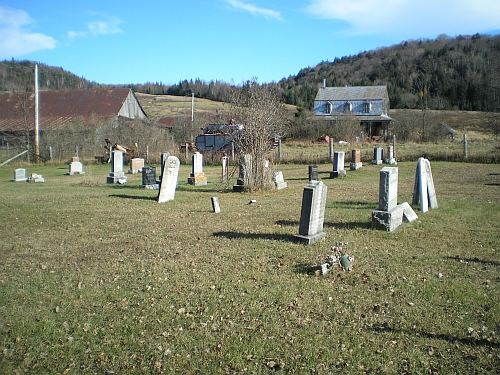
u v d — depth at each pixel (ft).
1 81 270.67
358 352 14.33
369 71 394.93
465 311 17.03
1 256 26.76
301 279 20.84
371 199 45.47
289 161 102.01
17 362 14.42
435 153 91.97
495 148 95.71
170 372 13.62
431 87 295.69
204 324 16.55
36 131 128.36
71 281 21.85
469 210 36.88
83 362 14.38
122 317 17.44
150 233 31.86
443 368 13.33
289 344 14.99
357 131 164.35
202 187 62.08
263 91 70.18
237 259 24.32
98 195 54.65
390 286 19.69
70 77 353.72
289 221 34.24
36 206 45.73
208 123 139.13
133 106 182.50
